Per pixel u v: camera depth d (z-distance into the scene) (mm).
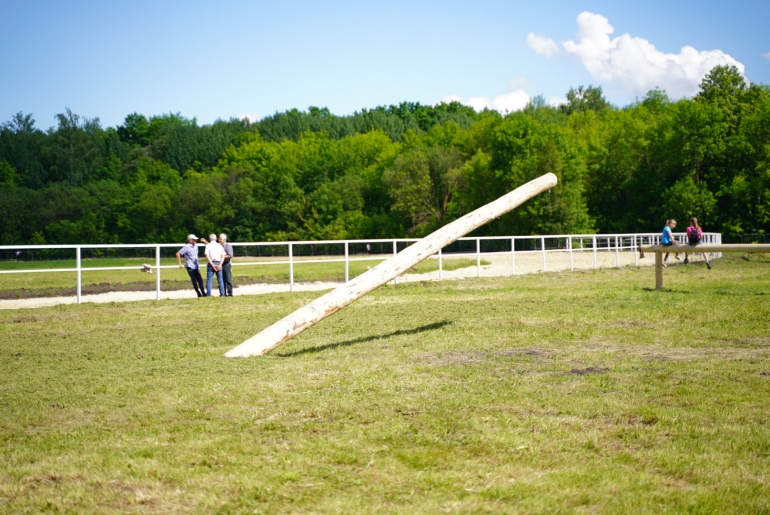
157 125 110188
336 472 3738
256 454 4062
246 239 76062
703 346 7570
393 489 3496
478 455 3984
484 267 24906
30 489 3625
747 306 10648
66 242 73625
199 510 3299
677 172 62469
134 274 31344
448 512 3201
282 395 5473
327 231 73688
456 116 113750
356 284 8086
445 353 7441
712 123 59875
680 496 3346
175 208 75438
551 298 13047
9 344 8836
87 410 5172
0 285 23484
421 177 69875
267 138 101875
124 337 9383
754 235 55062
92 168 87500
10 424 4855
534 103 87062
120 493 3523
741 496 3352
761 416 4668
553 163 56625
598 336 8359
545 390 5520
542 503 3277
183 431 4566
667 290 14164
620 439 4254
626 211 66312
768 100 61000
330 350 7773
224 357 7312
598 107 121125
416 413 4875
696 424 4512
